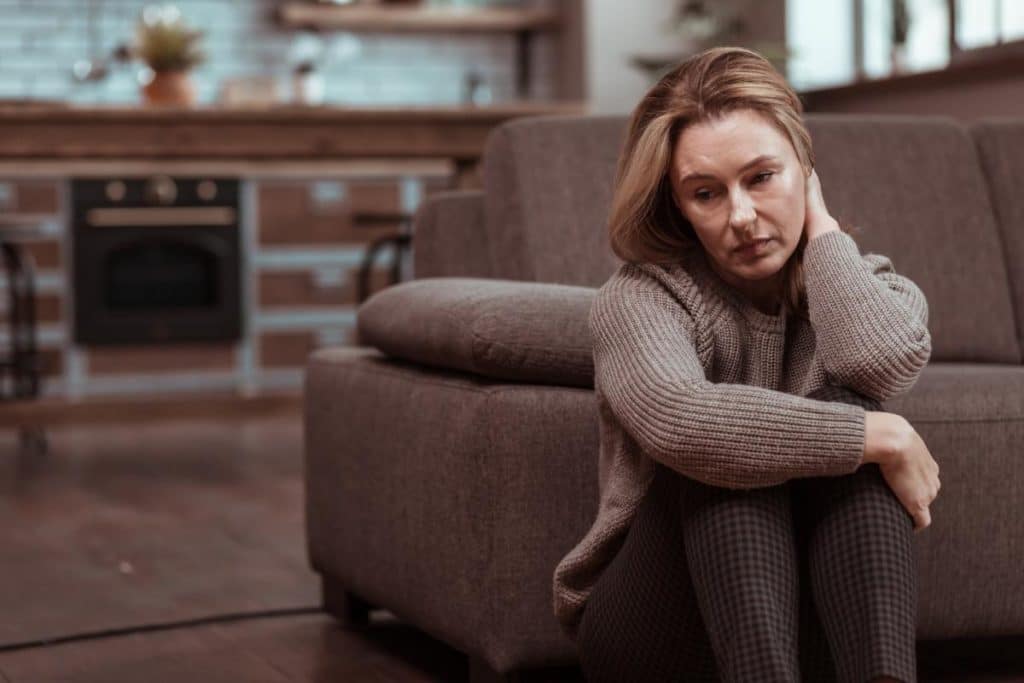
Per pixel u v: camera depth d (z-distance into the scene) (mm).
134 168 7160
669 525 1866
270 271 7406
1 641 3096
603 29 8711
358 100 8852
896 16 6992
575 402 2463
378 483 2865
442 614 2600
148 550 4074
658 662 1940
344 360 3111
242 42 8547
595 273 3057
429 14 8695
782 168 1925
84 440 6504
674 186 1958
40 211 7051
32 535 4316
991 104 6172
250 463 5754
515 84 9086
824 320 1976
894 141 3391
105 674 2834
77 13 8281
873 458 1776
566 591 2137
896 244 3289
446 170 7570
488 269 3320
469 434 2467
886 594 1729
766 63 1964
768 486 1789
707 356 1999
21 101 5895
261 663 2896
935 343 3262
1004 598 2615
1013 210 3424
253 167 7340
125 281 7238
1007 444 2596
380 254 7531
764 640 1688
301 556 3975
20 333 7020
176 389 7328
